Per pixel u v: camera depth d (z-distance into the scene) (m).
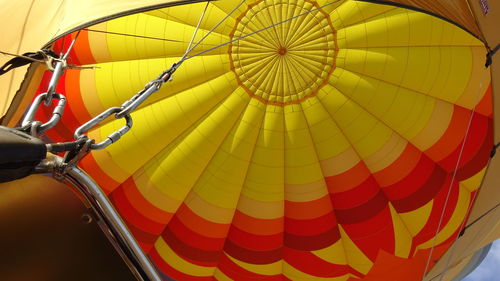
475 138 9.11
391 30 8.72
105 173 9.30
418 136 9.26
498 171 8.30
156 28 8.95
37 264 2.09
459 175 9.39
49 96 2.05
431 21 8.62
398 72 8.88
